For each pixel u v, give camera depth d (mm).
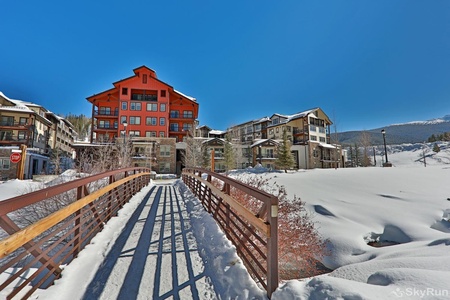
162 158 29531
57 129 39094
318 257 5434
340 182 10836
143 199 7109
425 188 9141
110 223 4285
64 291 2225
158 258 2943
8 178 18328
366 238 5965
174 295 2193
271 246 1951
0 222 1678
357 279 2840
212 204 4754
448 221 6148
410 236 5664
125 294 2211
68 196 6270
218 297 2156
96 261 2842
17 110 27812
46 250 2203
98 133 34344
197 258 2955
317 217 7102
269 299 1930
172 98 37219
